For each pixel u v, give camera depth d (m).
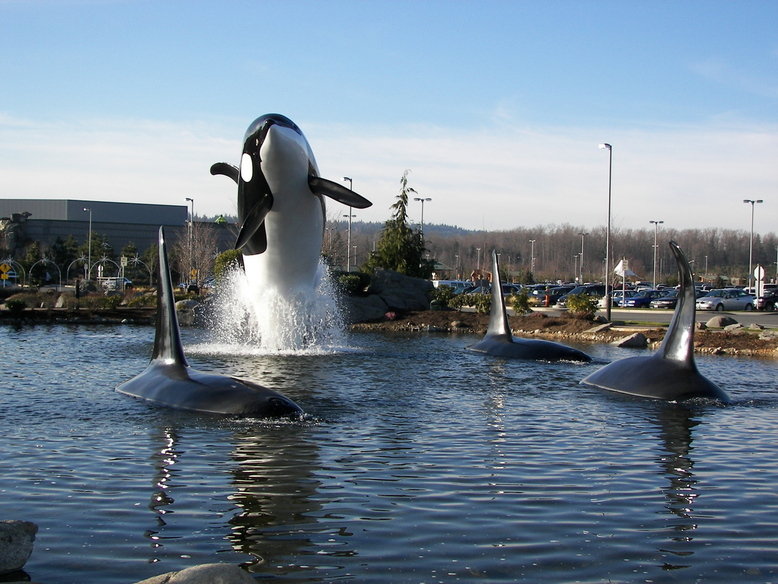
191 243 72.00
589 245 145.00
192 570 5.74
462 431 12.12
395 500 8.59
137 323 34.91
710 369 20.83
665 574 6.75
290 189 21.94
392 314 36.50
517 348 22.27
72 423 12.17
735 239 152.50
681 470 10.00
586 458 10.53
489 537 7.52
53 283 80.75
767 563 7.01
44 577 6.55
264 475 9.49
